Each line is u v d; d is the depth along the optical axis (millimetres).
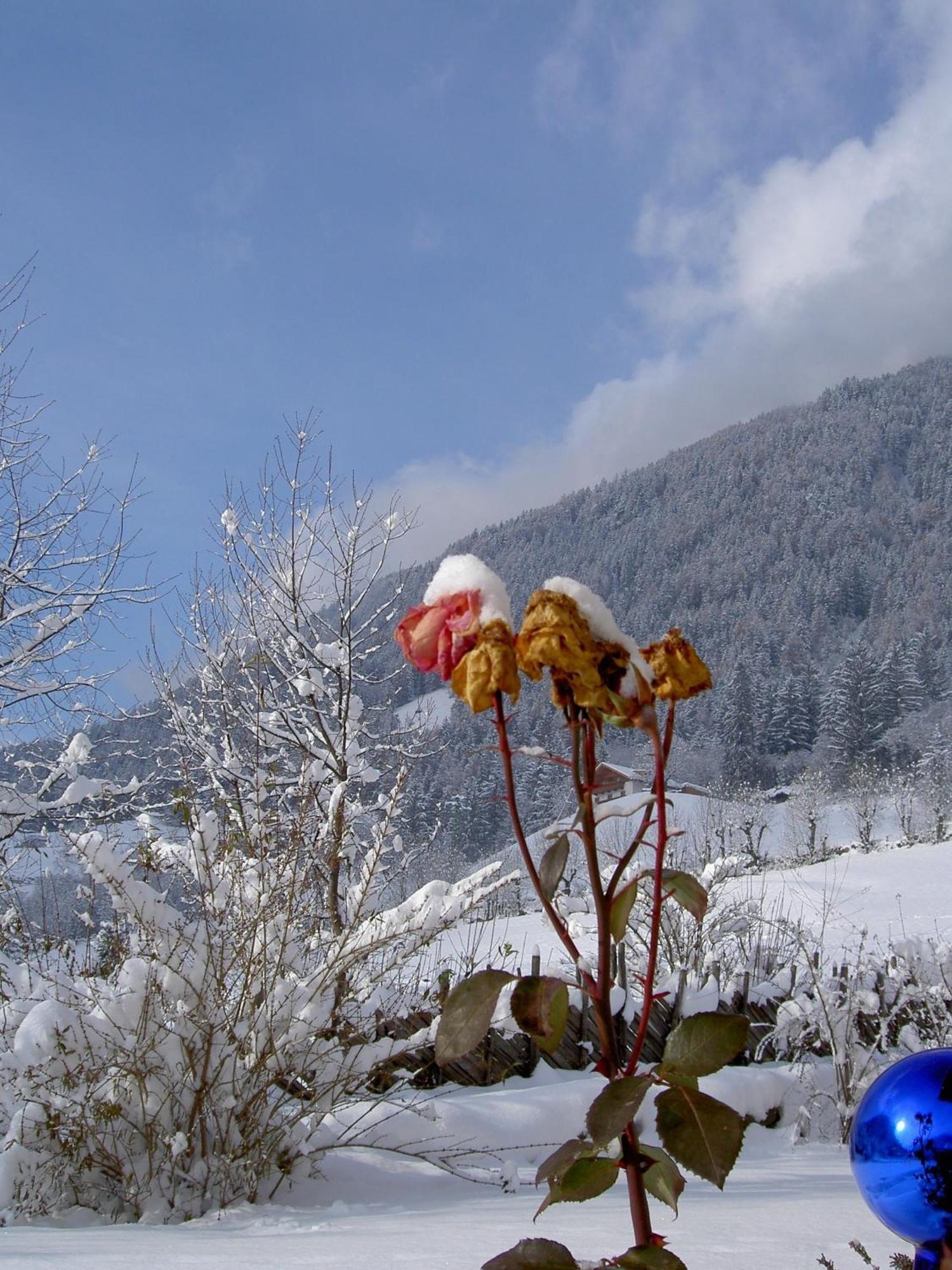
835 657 135750
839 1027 5559
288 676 7887
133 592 9734
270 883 4180
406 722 8938
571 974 5703
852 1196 3041
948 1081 1036
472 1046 1003
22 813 7812
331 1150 3955
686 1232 2312
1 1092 3562
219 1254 2217
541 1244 1011
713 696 99375
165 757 8586
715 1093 5254
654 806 1057
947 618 136875
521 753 1046
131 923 4137
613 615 1045
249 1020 3801
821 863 24359
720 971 7297
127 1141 3666
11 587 9516
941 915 15109
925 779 53406
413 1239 2352
